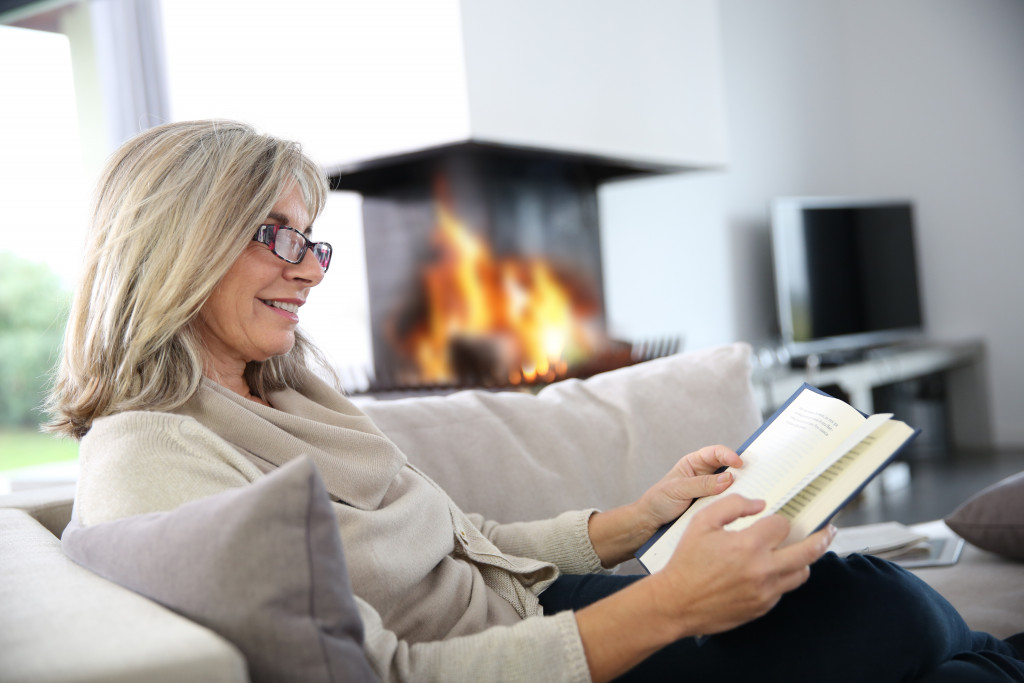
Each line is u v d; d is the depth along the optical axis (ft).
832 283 14.78
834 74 17.34
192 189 3.18
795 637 2.87
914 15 16.87
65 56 10.20
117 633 1.94
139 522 2.39
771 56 15.72
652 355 9.86
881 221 15.71
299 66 9.20
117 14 9.93
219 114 9.75
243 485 2.83
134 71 9.91
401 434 4.35
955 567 4.97
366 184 9.93
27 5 9.91
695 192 14.05
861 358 14.62
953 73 16.56
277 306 3.49
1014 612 4.25
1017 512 4.89
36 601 2.23
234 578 2.02
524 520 4.44
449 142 8.23
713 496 3.36
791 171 16.14
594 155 9.53
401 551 3.18
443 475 4.33
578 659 2.62
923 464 14.99
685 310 13.73
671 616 2.63
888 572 2.99
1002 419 16.30
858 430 2.97
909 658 2.84
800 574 2.64
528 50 8.76
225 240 3.17
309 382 3.88
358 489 3.20
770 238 15.60
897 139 17.19
